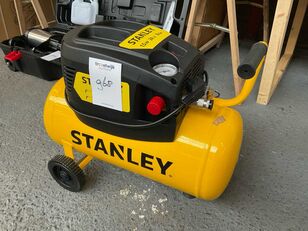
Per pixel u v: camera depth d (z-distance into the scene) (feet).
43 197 2.96
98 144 2.66
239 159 3.49
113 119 2.36
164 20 4.24
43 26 5.37
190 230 2.69
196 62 2.26
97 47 2.16
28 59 4.74
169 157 2.40
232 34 4.00
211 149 2.28
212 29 5.70
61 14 5.07
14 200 2.92
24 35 5.03
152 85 2.03
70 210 2.84
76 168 2.83
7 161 3.35
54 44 4.86
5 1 5.75
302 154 3.59
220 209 2.89
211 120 2.38
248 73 2.04
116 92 2.18
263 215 2.85
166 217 2.80
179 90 2.03
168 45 2.29
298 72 5.52
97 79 2.19
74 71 2.27
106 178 3.17
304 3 5.06
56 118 2.79
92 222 2.73
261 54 2.15
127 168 2.75
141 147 2.46
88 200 2.93
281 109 4.42
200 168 2.32
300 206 2.95
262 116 4.25
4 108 4.21
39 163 3.35
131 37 2.26
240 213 2.86
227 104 2.46
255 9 6.58
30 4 6.02
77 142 2.81
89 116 2.43
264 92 4.39
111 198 2.96
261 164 3.43
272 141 3.78
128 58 2.06
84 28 2.41
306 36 6.43
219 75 5.30
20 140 3.66
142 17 4.37
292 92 4.87
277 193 3.08
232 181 3.20
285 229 2.73
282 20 3.70
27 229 2.66
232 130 2.38
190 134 2.33
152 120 2.27
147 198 2.97
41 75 4.88
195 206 2.91
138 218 2.78
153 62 2.15
